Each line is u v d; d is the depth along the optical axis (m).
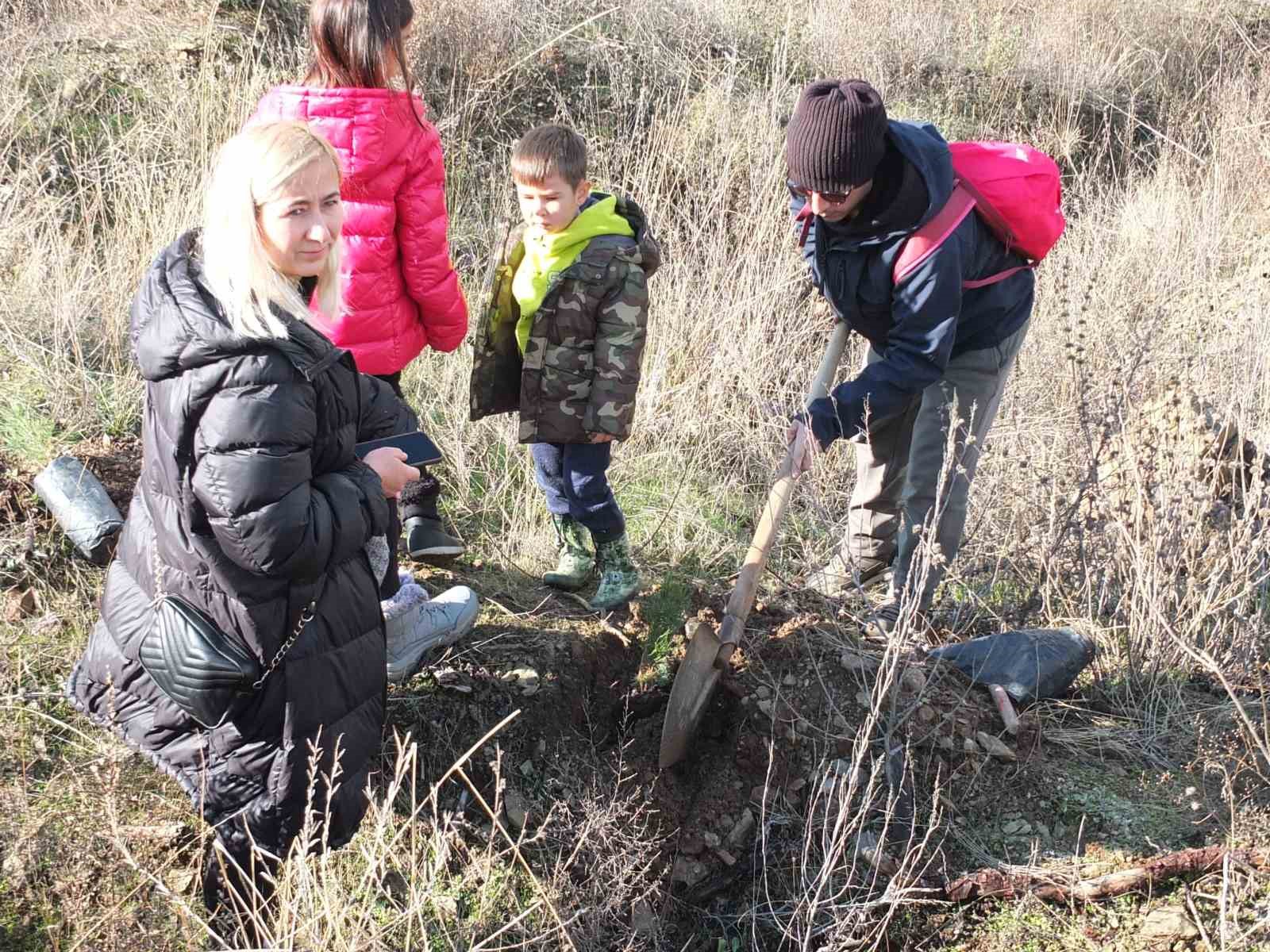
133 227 4.41
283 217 2.02
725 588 3.70
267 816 2.21
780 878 2.93
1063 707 3.29
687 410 4.58
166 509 2.09
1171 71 9.00
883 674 3.12
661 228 5.47
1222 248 6.58
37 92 5.43
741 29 7.59
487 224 5.63
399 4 2.79
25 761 2.67
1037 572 3.74
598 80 6.71
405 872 2.65
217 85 5.36
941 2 8.66
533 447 3.31
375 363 3.02
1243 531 3.39
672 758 3.01
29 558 3.14
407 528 3.48
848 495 4.46
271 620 2.10
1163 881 2.77
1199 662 3.35
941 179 2.93
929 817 2.96
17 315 4.02
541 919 2.68
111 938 2.37
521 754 2.99
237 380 1.92
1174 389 3.86
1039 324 5.09
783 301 5.12
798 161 2.86
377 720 2.33
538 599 3.46
